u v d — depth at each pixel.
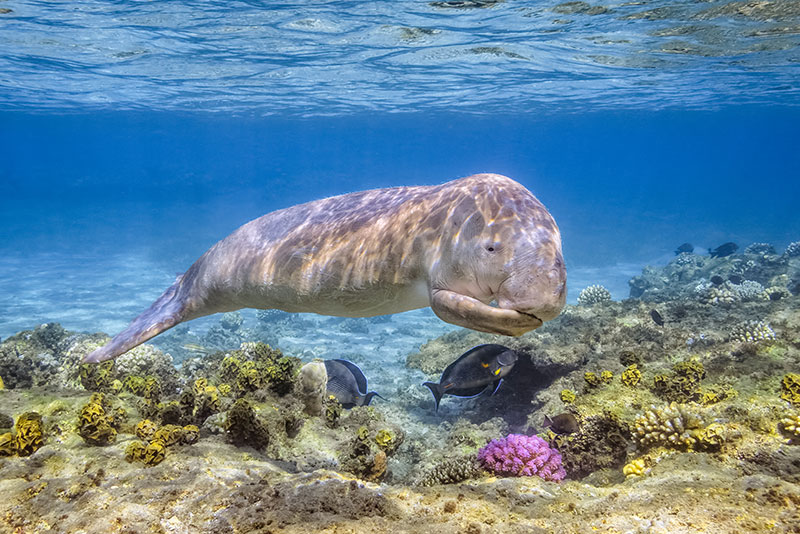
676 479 4.01
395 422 10.12
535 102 38.25
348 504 3.52
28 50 19.53
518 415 9.70
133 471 4.01
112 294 24.84
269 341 17.05
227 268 4.48
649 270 25.02
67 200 114.50
